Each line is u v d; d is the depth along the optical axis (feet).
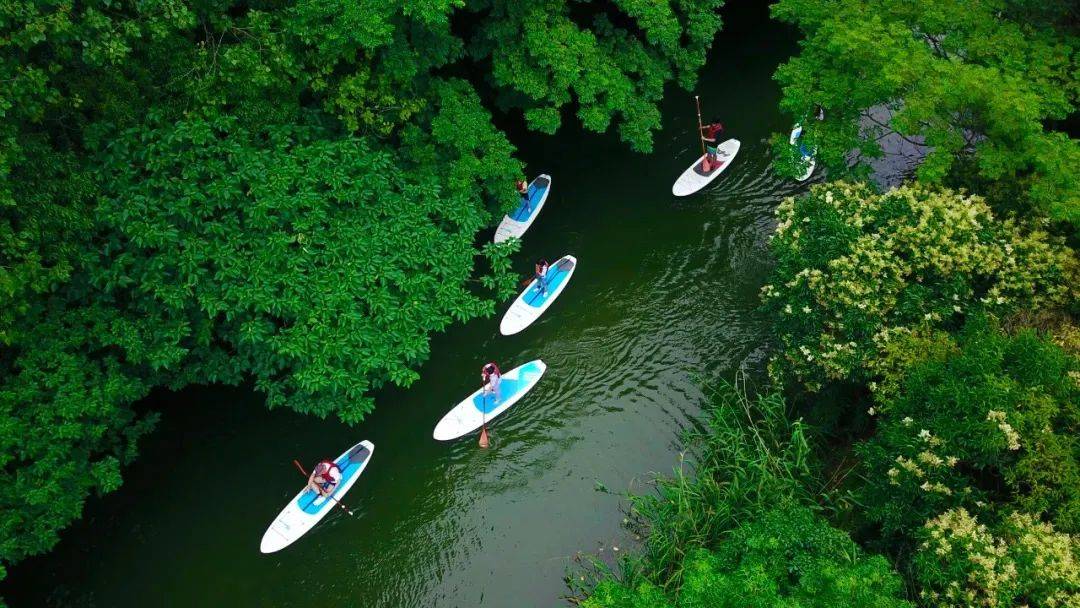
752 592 35.55
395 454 57.52
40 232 41.04
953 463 39.11
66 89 44.88
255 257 46.93
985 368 40.24
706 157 74.74
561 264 68.39
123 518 54.44
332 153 49.60
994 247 48.03
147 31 43.98
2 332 39.58
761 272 66.85
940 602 36.91
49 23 37.40
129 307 46.98
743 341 62.03
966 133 65.05
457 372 62.18
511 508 54.44
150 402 59.57
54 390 43.78
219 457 57.36
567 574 50.70
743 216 71.92
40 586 51.37
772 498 47.52
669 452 56.24
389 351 48.70
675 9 75.82
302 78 49.01
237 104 48.49
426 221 51.80
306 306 47.32
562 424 58.65
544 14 59.26
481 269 69.51
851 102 56.59
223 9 47.37
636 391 59.93
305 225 47.65
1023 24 54.80
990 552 36.42
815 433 53.06
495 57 60.44
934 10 55.06
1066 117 54.08
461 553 52.47
